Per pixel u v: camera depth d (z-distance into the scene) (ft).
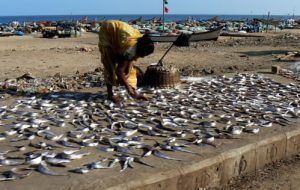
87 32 191.62
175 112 26.00
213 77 40.52
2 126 22.68
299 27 279.69
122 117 24.67
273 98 30.89
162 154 18.54
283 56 70.85
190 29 207.92
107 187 15.24
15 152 18.63
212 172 18.38
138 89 32.60
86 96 30.55
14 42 121.60
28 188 15.02
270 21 291.99
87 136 20.84
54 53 80.02
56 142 20.20
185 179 17.29
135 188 15.66
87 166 17.01
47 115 24.91
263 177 20.13
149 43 26.86
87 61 67.31
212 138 20.81
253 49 95.20
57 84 38.81
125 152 18.83
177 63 63.31
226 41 129.08
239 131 22.30
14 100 29.32
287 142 22.74
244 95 31.73
